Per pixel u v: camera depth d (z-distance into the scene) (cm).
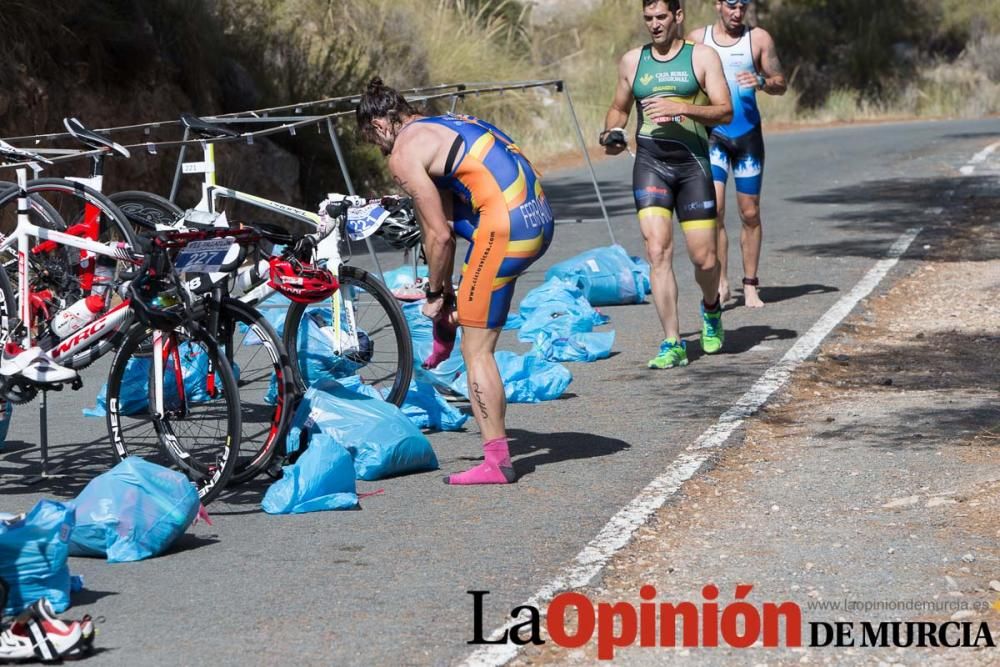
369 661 550
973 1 5275
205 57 2127
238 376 1063
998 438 855
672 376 1074
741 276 1531
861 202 2155
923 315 1287
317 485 762
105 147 904
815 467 813
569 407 991
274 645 568
